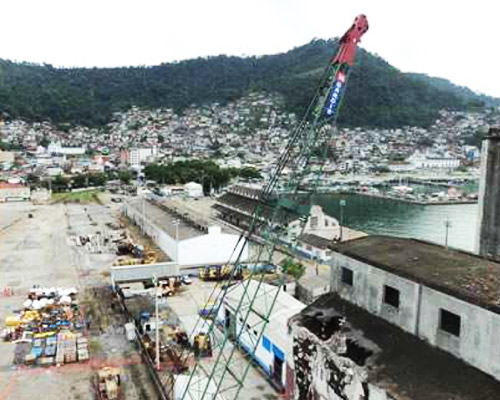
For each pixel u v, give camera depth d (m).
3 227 101.94
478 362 17.27
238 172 197.50
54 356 38.47
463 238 114.94
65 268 67.94
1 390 33.34
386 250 24.52
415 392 17.47
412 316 20.36
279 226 32.47
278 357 34.19
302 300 50.72
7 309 50.12
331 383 21.45
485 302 16.98
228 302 42.84
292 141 31.50
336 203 176.00
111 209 132.38
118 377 33.94
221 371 35.84
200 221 84.06
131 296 52.03
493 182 22.48
